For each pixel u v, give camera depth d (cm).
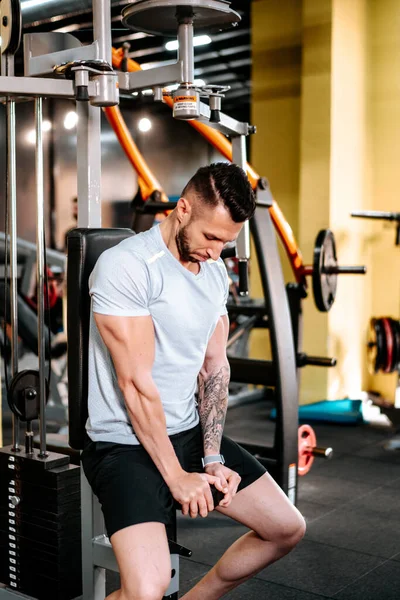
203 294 130
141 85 156
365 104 453
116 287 121
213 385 141
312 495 273
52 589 152
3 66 161
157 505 121
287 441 246
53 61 152
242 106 922
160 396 133
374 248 466
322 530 235
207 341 135
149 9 141
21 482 155
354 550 218
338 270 315
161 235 129
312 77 432
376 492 277
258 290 496
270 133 475
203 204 119
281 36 461
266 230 250
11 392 155
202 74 716
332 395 437
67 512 151
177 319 127
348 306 448
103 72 144
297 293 309
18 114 857
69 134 900
